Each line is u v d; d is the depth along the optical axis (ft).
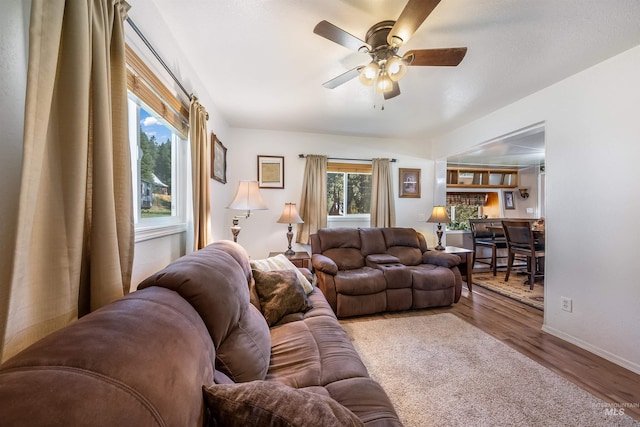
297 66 6.76
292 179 12.71
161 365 1.74
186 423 1.72
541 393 5.14
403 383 5.42
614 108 6.33
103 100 2.77
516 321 8.61
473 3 4.59
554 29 5.32
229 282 3.67
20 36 2.28
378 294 9.07
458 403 4.86
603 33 5.46
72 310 2.44
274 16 4.96
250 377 3.30
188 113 6.47
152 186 5.27
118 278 2.88
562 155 7.48
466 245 16.52
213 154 8.59
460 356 6.45
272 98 8.77
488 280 13.85
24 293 2.10
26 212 2.02
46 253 2.28
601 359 6.37
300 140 12.79
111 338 1.69
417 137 13.78
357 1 4.58
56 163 2.34
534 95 8.35
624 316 6.13
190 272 3.14
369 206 13.88
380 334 7.66
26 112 2.00
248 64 6.66
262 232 12.44
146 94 4.57
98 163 2.72
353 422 2.13
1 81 2.13
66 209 2.38
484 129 10.50
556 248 7.61
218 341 3.09
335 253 10.63
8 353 1.96
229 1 4.60
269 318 5.47
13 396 1.21
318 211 12.59
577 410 4.71
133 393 1.47
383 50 5.29
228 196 11.74
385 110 9.87
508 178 18.34
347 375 3.75
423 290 9.50
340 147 13.30
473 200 18.17
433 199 14.37
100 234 2.73
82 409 1.26
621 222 6.21
